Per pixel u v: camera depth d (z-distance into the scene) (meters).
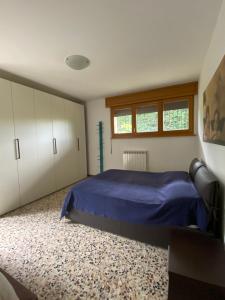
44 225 2.38
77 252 1.82
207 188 1.67
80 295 1.33
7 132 2.77
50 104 3.64
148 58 2.47
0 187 2.68
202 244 1.33
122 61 2.54
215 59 1.81
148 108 4.05
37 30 1.79
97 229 2.25
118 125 4.49
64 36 1.91
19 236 2.12
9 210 2.81
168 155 3.93
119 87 3.74
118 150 4.53
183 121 3.71
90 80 3.30
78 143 4.56
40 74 2.96
